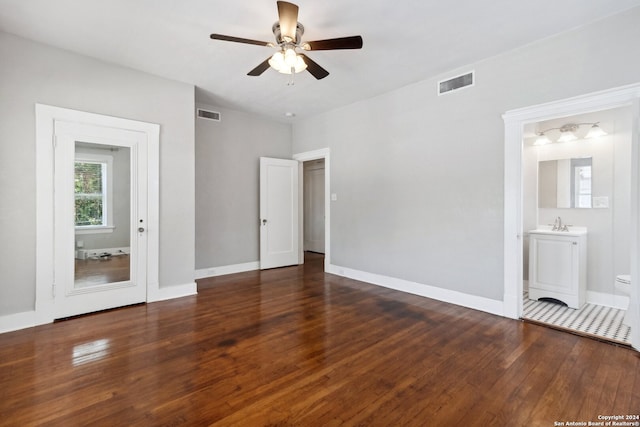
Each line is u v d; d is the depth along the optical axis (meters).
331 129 5.13
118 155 3.47
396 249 4.21
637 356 2.34
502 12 2.48
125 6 2.41
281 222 5.71
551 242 3.62
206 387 1.97
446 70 3.57
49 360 2.29
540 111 2.90
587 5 2.39
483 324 2.99
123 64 3.42
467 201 3.46
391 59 3.29
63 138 3.12
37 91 2.96
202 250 4.89
